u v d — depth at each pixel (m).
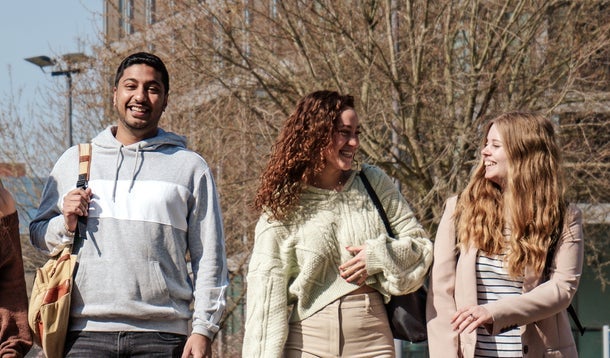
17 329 5.68
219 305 5.97
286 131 6.04
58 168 6.17
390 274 5.81
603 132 20.80
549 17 20.05
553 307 5.61
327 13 18.61
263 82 18.34
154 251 5.88
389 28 18.53
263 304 5.88
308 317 5.88
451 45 19.02
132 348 5.79
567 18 19.92
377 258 5.80
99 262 5.84
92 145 6.13
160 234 5.91
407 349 22.03
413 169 18.98
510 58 19.19
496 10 19.47
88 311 5.80
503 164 5.85
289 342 5.94
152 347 5.81
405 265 5.89
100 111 20.62
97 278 5.82
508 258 5.73
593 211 20.66
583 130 19.19
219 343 20.33
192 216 6.10
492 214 5.84
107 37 20.08
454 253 5.96
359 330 5.84
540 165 5.79
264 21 18.92
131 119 6.11
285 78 18.89
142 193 5.95
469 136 18.12
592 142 20.33
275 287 5.90
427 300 5.98
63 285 5.78
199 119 19.28
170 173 6.06
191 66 18.53
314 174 6.00
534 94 19.38
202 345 5.88
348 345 5.84
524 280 5.75
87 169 6.04
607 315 25.95
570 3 19.92
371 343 5.86
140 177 6.02
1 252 5.68
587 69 19.70
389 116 18.64
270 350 5.79
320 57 19.16
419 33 18.81
